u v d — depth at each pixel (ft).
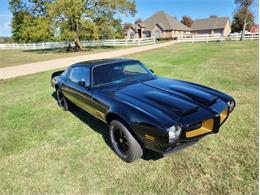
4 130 15.55
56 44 120.78
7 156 12.24
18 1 91.50
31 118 17.52
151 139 9.29
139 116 9.70
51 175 10.43
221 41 94.58
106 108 11.60
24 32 108.68
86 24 84.99
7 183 10.10
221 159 10.64
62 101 19.19
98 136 13.83
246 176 9.38
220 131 13.20
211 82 24.21
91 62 15.29
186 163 10.53
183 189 8.96
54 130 15.07
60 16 83.30
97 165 10.92
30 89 27.55
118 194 8.99
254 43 72.64
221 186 8.96
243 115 15.11
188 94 11.40
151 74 15.07
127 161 10.94
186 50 64.23
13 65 53.88
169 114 9.51
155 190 9.04
